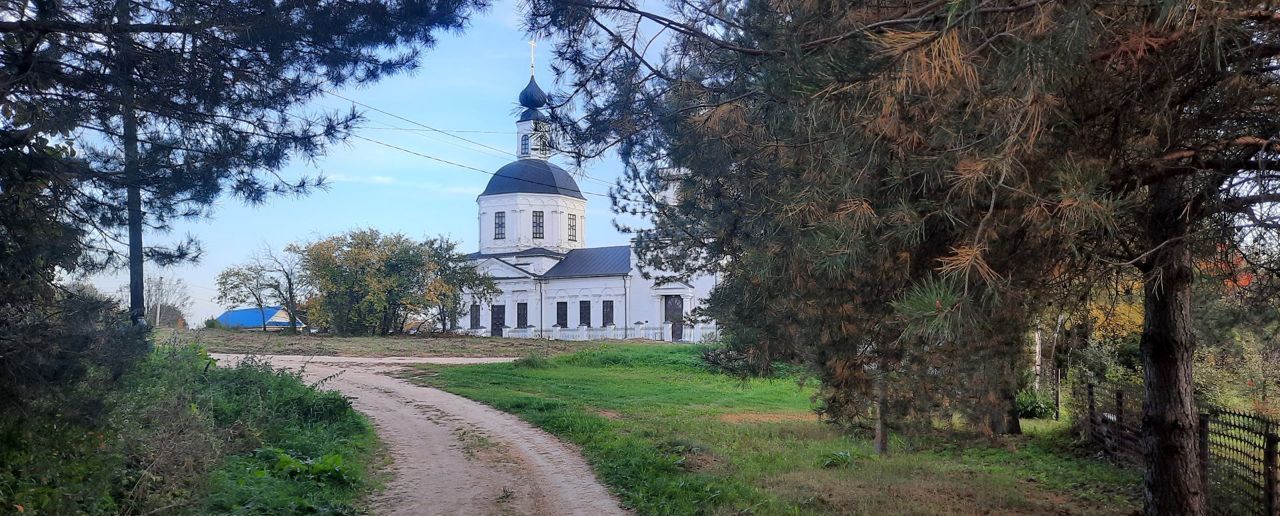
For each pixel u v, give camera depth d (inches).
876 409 533.6
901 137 179.9
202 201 293.9
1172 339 319.0
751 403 979.3
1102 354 653.3
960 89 165.2
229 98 287.1
